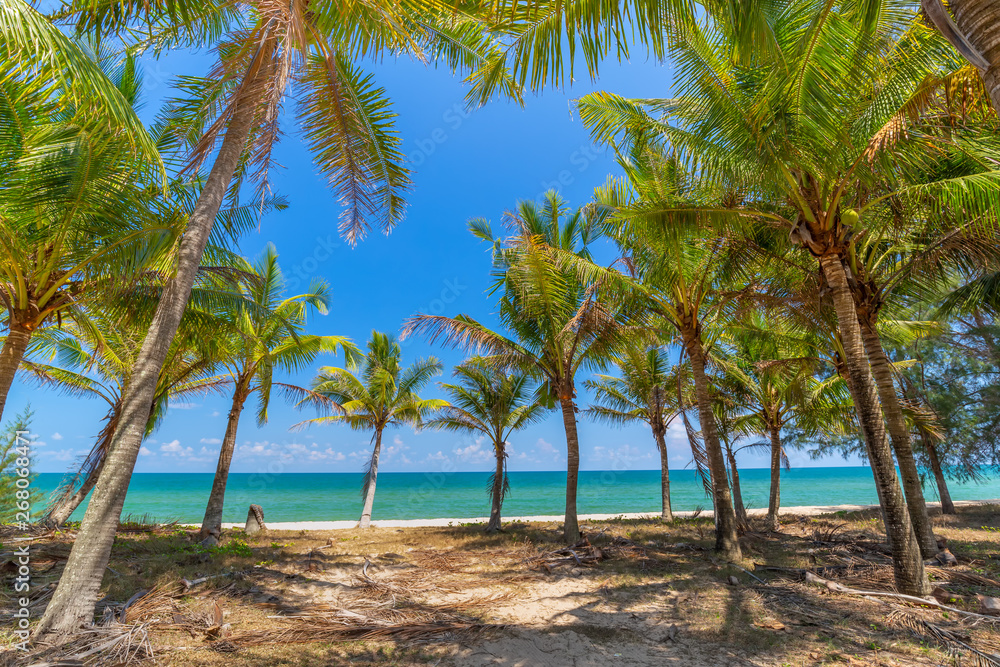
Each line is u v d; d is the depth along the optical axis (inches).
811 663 181.6
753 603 259.9
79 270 286.5
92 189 240.4
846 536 493.0
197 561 369.4
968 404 599.2
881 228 332.8
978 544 431.8
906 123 232.4
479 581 333.4
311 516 1401.3
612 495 2060.8
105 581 284.2
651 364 710.5
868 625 222.5
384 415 814.5
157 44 244.5
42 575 283.3
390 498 2048.5
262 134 255.1
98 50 200.7
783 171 269.4
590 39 146.9
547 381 569.9
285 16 165.5
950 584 285.4
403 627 225.5
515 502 1774.1
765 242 375.6
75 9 192.9
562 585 319.0
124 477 210.2
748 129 252.7
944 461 683.4
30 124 235.5
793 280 393.4
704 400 425.7
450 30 223.3
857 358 273.3
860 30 195.9
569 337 494.0
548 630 224.8
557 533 598.5
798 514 820.0
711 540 505.7
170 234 265.7
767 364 520.7
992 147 236.7
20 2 127.3
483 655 194.2
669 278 414.0
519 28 153.4
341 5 206.8
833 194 275.3
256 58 211.8
